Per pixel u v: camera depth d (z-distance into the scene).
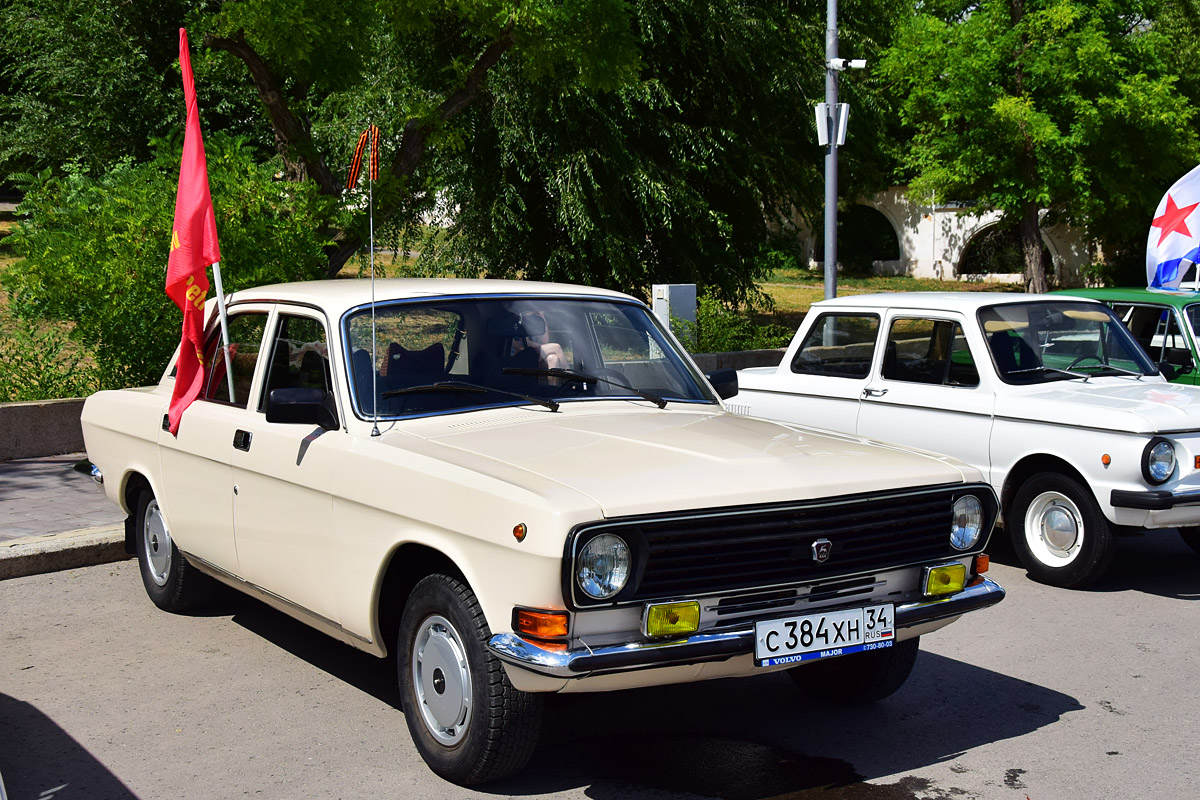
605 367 5.21
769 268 26.66
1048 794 4.18
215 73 14.45
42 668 5.58
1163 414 7.11
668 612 3.71
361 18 12.41
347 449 4.53
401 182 13.48
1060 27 27.11
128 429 6.42
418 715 4.32
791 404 9.16
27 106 26.52
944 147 29.81
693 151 21.19
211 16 11.96
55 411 10.76
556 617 3.61
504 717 3.94
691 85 22.33
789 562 3.97
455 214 21.52
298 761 4.44
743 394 9.55
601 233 20.16
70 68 24.22
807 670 5.22
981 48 28.23
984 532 4.47
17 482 9.64
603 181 20.39
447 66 16.72
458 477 3.96
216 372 5.81
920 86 29.66
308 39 11.93
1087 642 6.18
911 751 4.59
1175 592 7.29
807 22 23.42
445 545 4.01
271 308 5.45
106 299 10.76
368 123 17.50
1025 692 5.35
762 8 22.42
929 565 4.30
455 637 4.11
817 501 4.00
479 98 19.42
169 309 10.88
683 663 3.74
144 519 6.60
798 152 24.11
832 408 8.83
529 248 22.06
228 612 6.55
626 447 4.28
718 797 4.12
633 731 4.79
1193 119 32.38
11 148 26.92
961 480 4.43
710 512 3.79
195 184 6.00
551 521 3.60
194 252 5.95
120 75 23.69
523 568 3.66
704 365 14.84
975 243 47.00
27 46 26.34
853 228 50.34
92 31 23.69
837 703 5.13
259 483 5.11
